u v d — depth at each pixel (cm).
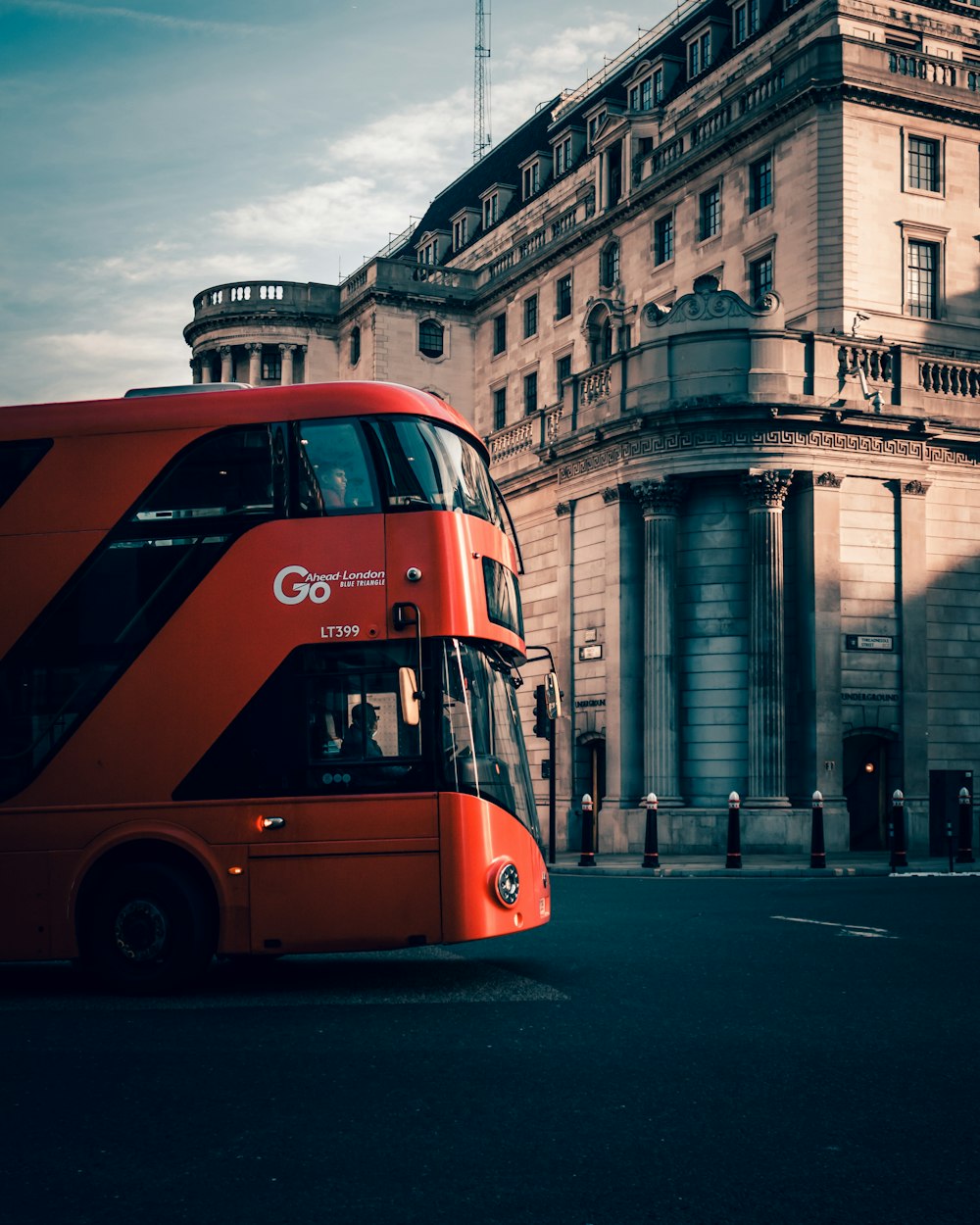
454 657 1105
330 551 1117
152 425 1154
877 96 3956
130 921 1109
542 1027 913
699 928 1480
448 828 1085
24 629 1139
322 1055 832
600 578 3403
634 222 4922
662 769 3139
